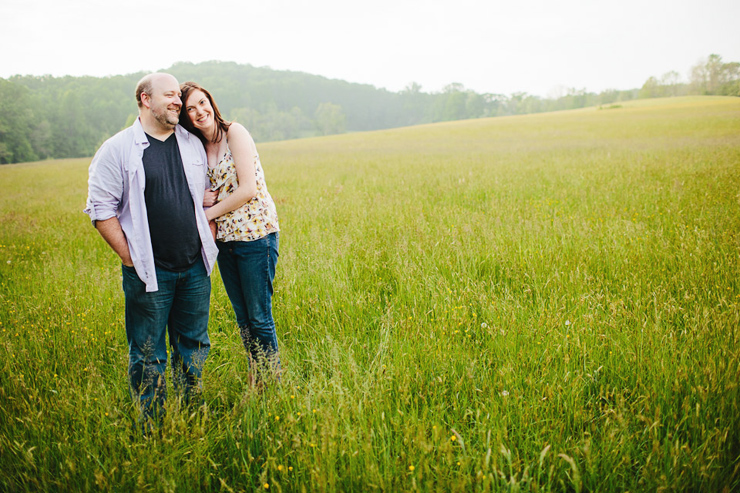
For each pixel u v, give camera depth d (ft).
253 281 9.31
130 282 8.24
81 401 8.18
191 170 8.42
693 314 10.44
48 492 6.75
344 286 13.30
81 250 19.56
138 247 7.99
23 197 46.57
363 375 9.34
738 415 7.16
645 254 14.53
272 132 414.41
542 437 7.38
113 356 10.70
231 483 7.20
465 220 20.25
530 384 8.50
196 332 9.18
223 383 9.47
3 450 7.32
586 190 27.43
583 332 10.07
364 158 71.67
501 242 16.25
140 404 8.12
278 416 7.80
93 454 7.20
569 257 14.70
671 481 6.32
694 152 45.32
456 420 8.00
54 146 292.40
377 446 7.14
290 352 10.55
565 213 21.89
